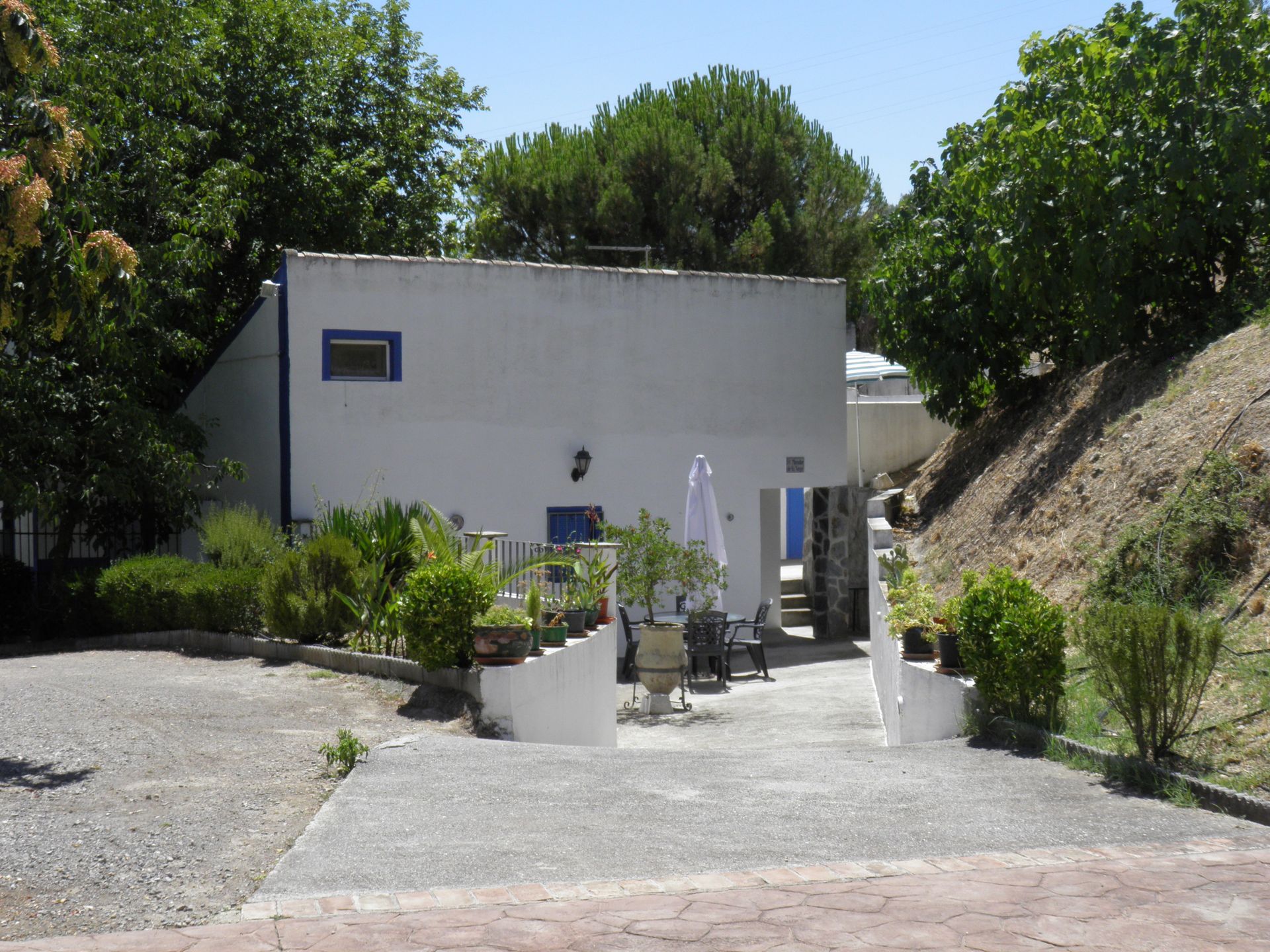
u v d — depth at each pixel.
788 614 21.25
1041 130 12.24
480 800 6.18
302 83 20.25
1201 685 6.67
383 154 21.75
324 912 4.45
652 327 17.39
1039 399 14.80
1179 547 8.91
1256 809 5.71
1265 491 8.66
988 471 14.30
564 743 9.75
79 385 15.15
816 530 19.86
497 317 16.33
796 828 5.70
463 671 8.86
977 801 6.20
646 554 14.03
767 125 27.47
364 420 15.52
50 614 15.77
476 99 23.70
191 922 4.34
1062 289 13.03
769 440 18.33
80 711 8.34
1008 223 13.23
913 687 9.06
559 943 4.16
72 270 6.95
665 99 28.55
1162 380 11.52
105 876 4.81
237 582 12.02
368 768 6.85
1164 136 11.70
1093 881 4.84
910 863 5.11
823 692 13.89
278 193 19.59
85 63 14.41
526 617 9.22
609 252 26.38
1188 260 12.59
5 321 7.29
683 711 13.16
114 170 16.38
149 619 13.38
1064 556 10.55
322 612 11.05
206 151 18.55
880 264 16.84
